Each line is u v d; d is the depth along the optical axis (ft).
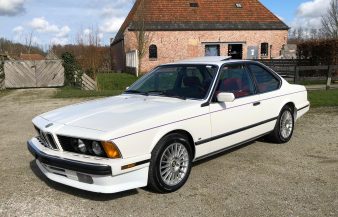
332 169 16.52
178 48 102.83
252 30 106.01
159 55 101.86
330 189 14.29
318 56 59.98
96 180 12.66
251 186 14.70
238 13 108.06
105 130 12.71
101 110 15.02
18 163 18.28
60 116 14.89
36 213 12.73
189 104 15.33
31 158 19.12
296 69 47.85
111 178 12.49
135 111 14.51
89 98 42.86
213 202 13.32
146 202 13.41
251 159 18.08
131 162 12.73
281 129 20.65
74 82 61.57
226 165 17.22
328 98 36.42
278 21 108.88
